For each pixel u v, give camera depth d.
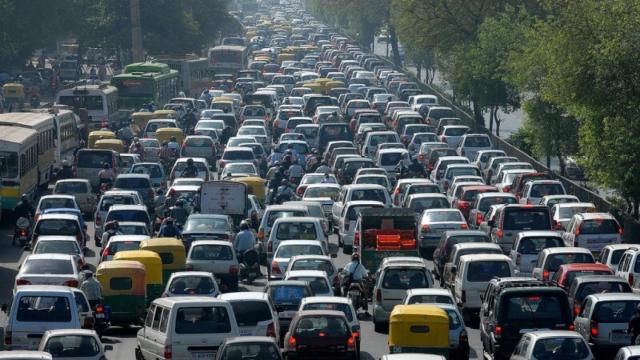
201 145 176.38
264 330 73.31
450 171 150.00
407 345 71.44
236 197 125.81
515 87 185.75
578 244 107.75
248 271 107.50
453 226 117.44
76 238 111.44
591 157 122.69
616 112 120.31
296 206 117.50
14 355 58.09
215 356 67.25
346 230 122.38
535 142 167.50
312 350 69.38
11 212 140.50
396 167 159.38
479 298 88.25
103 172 150.38
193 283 84.62
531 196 132.12
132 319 88.50
